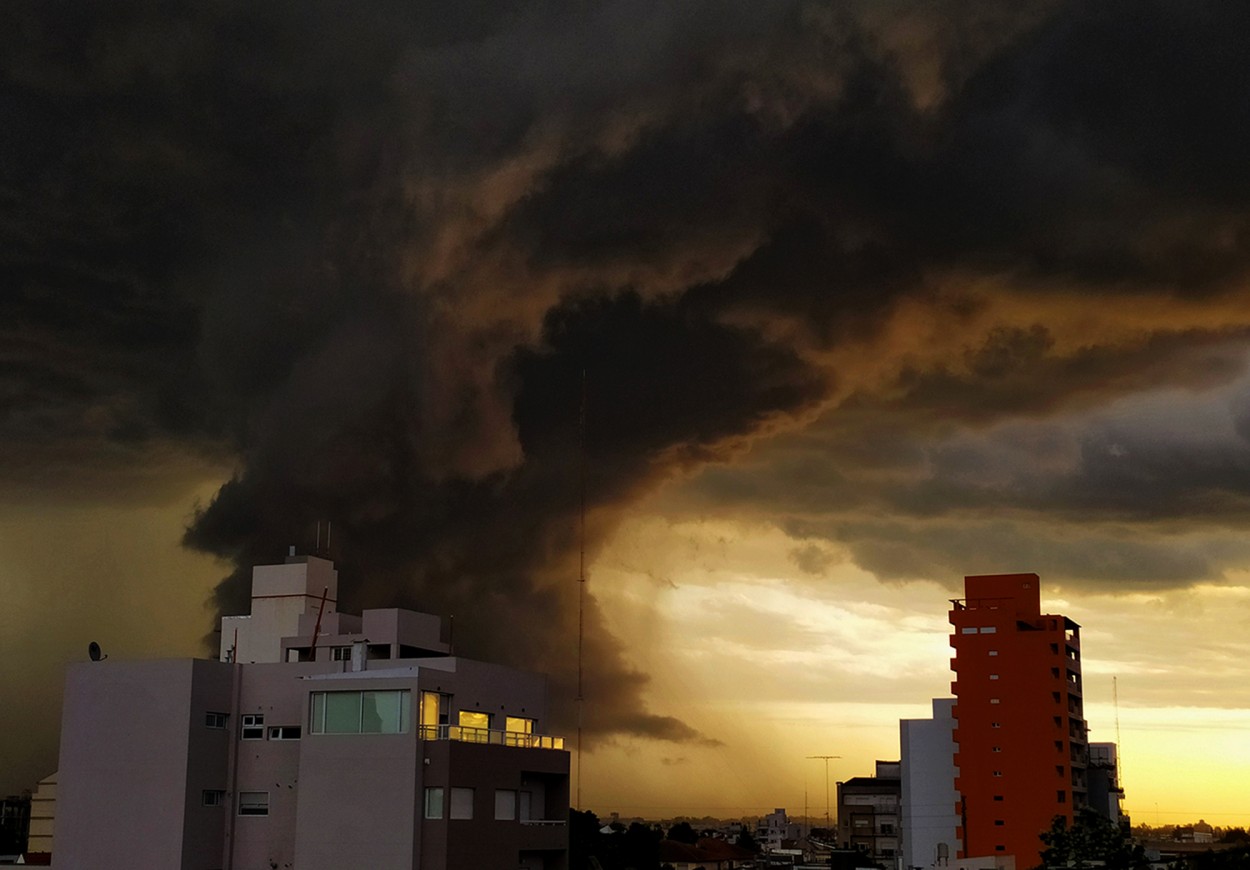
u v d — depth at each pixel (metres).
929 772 144.12
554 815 82.44
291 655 95.31
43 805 111.94
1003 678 137.88
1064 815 132.88
